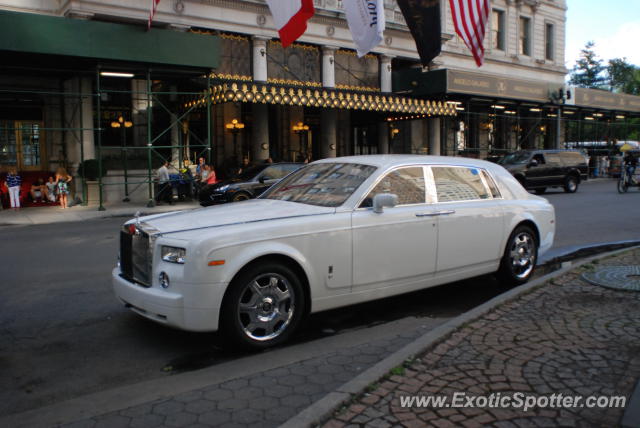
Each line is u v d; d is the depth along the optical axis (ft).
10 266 26.58
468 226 19.13
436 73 80.89
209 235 13.88
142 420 10.65
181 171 62.85
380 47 84.12
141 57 52.60
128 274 15.81
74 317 17.95
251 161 77.00
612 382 11.16
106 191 61.82
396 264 17.15
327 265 15.64
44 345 15.39
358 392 10.69
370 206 16.83
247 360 14.07
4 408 11.50
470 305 19.34
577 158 74.49
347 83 82.74
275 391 11.87
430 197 18.42
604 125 135.95
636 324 14.73
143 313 14.90
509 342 13.55
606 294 17.75
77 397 12.01
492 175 21.07
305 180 19.02
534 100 96.07
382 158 18.76
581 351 12.87
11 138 61.67
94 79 63.00
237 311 14.21
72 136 62.69
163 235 14.44
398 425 9.54
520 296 17.70
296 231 15.01
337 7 77.05
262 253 14.32
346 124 92.99
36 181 61.62
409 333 15.80
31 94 61.72
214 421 10.54
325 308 15.93
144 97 68.80
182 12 64.23
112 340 15.74
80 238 35.99
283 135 85.87
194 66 55.77
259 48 70.74
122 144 68.54
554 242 31.91
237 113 79.82
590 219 42.57
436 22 48.37
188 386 12.38
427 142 98.07
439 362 12.35
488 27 107.96
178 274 13.75
